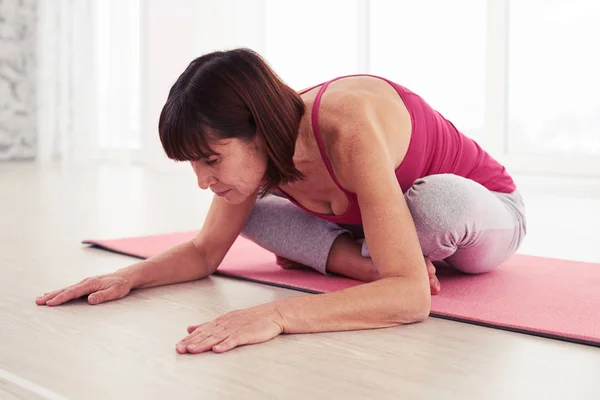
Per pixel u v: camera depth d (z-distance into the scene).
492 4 4.97
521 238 2.17
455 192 1.86
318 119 1.70
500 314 1.77
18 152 7.14
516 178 4.91
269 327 1.57
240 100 1.54
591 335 1.60
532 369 1.43
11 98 7.09
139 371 1.41
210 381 1.36
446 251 1.92
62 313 1.82
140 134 6.60
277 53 5.95
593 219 3.54
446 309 1.81
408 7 5.36
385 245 1.64
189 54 5.99
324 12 5.71
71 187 4.92
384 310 1.64
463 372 1.41
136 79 6.56
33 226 3.26
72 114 6.55
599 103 4.73
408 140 1.84
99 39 6.60
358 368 1.42
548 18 4.84
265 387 1.33
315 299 1.64
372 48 5.54
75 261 2.48
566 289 2.02
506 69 4.99
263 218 2.24
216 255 2.16
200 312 1.83
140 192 4.70
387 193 1.63
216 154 1.55
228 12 5.85
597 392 1.32
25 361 1.47
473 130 5.20
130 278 2.00
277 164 1.61
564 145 4.88
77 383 1.36
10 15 7.05
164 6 6.09
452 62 5.22
